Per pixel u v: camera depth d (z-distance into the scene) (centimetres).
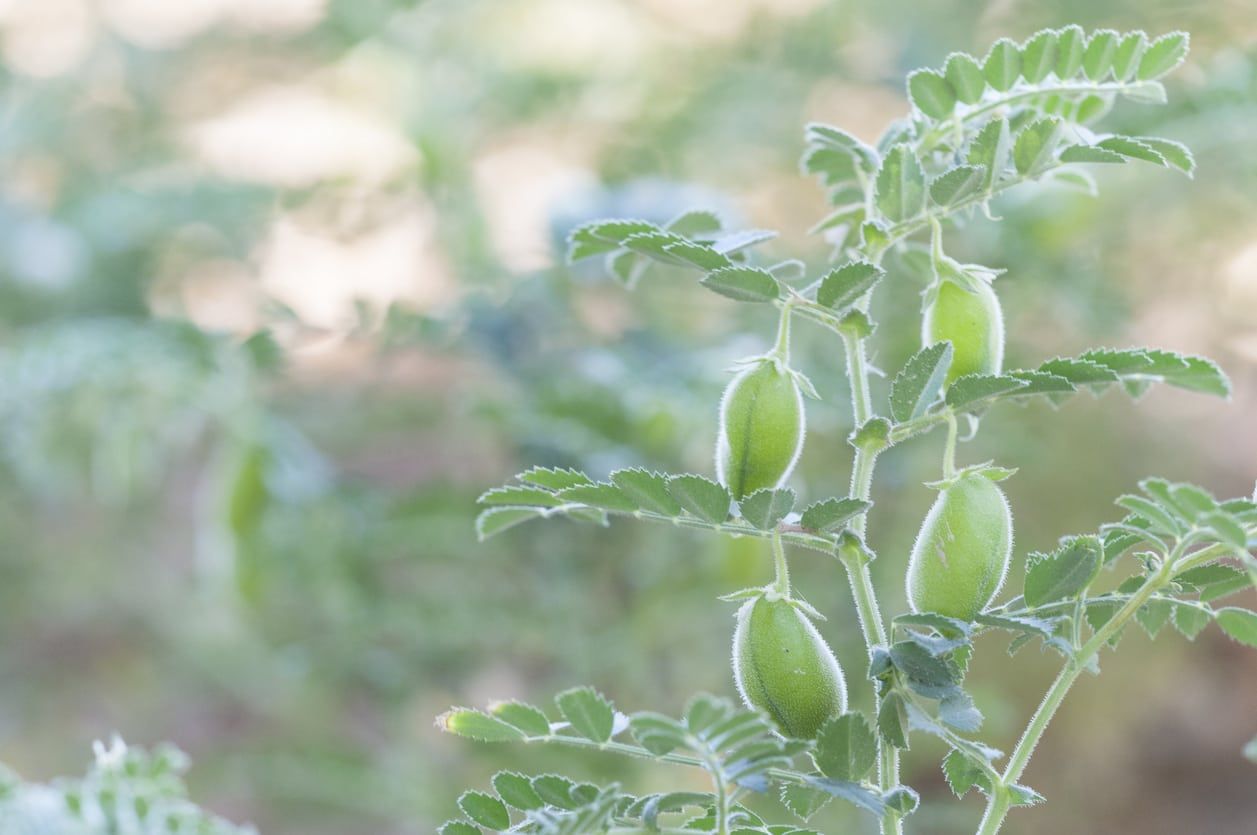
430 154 168
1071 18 169
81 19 234
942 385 76
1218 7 158
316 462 142
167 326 142
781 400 75
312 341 133
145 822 88
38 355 141
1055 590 75
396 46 196
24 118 223
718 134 179
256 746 167
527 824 76
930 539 75
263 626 155
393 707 149
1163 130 133
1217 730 173
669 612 137
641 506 76
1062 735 168
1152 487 73
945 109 78
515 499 76
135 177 214
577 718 74
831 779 74
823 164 80
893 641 75
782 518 75
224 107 226
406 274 182
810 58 182
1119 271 151
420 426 161
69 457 154
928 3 181
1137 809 167
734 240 76
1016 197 136
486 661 149
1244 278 169
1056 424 161
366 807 152
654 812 74
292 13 220
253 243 191
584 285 142
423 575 148
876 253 76
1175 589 77
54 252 198
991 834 75
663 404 126
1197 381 76
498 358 139
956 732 78
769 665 74
